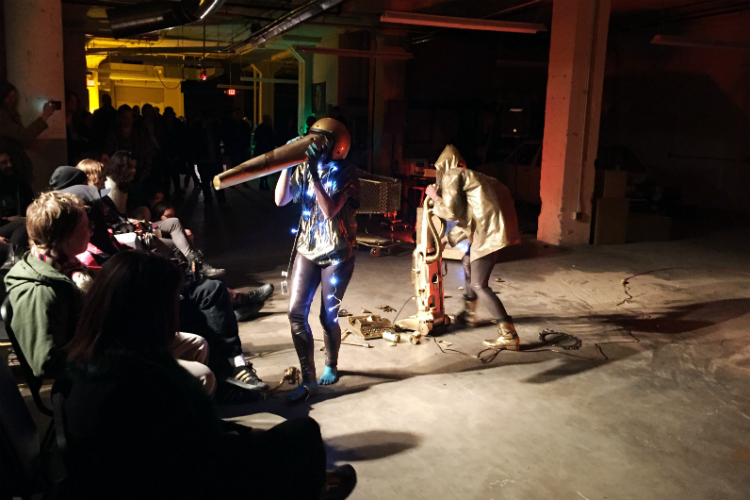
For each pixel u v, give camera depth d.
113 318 1.57
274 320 5.12
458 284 6.50
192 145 12.41
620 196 8.84
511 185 13.19
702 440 3.23
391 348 4.54
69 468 1.57
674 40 8.56
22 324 2.30
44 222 2.40
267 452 1.75
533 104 13.95
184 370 1.60
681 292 6.31
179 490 1.52
